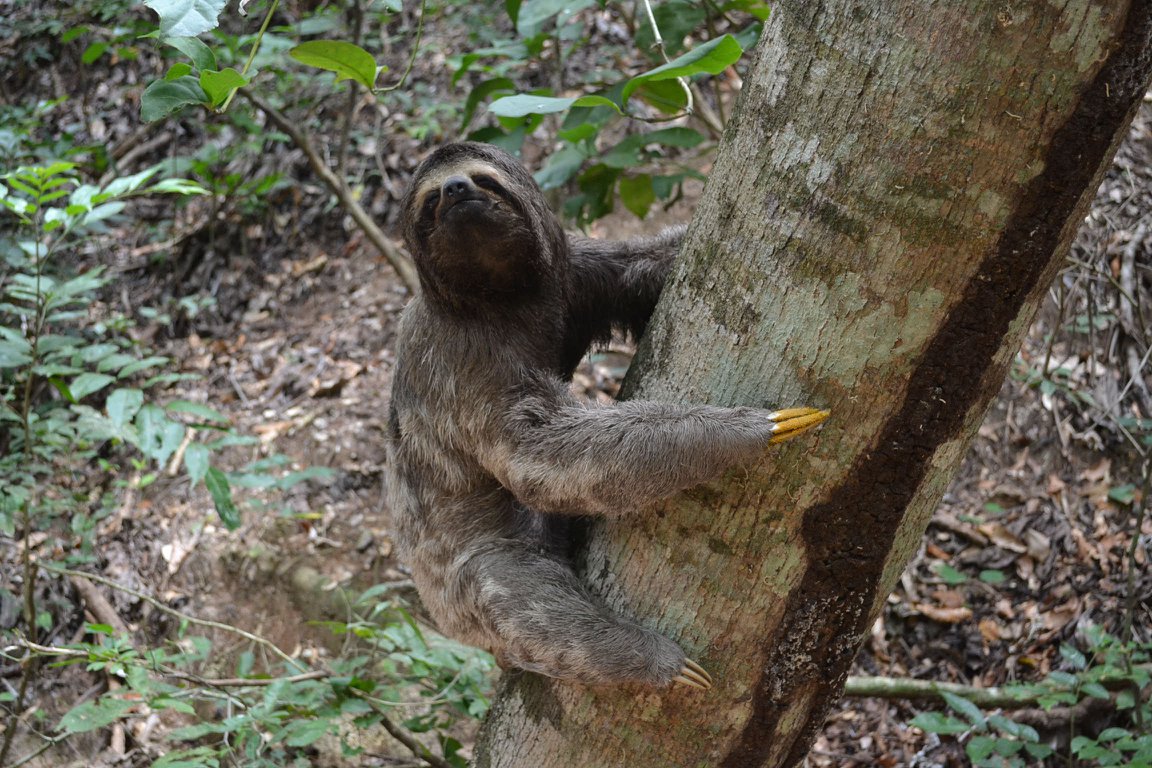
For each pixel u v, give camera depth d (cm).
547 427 387
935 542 751
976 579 723
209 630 797
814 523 319
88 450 916
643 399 356
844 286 297
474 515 445
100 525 869
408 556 471
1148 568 668
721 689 341
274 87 1132
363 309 1022
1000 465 771
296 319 1049
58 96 1273
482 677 586
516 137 596
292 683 566
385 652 738
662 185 628
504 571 413
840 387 305
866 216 289
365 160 1123
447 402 433
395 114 1143
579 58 1105
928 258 287
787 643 334
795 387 311
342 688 552
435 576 455
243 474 683
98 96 1264
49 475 897
